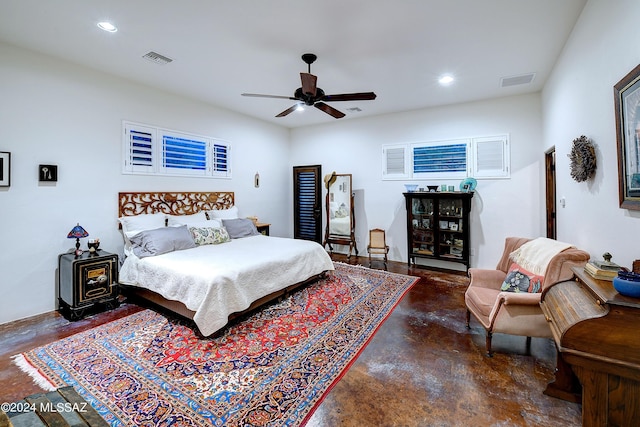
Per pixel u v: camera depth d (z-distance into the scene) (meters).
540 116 4.27
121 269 3.51
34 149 3.06
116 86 3.71
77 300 2.99
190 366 2.19
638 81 1.53
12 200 2.94
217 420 1.67
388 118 5.50
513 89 4.20
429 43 2.90
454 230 4.74
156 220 3.97
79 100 3.38
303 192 6.55
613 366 1.26
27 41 2.85
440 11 2.38
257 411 1.75
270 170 6.22
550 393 1.88
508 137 4.50
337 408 1.78
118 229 3.77
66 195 3.30
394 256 5.55
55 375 2.08
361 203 5.88
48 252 3.18
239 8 2.33
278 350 2.42
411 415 1.73
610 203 1.97
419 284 4.13
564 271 2.07
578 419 1.69
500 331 2.27
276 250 3.72
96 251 3.32
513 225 4.51
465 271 4.80
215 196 5.02
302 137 6.57
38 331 2.75
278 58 3.21
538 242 2.66
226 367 2.18
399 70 3.53
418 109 5.18
